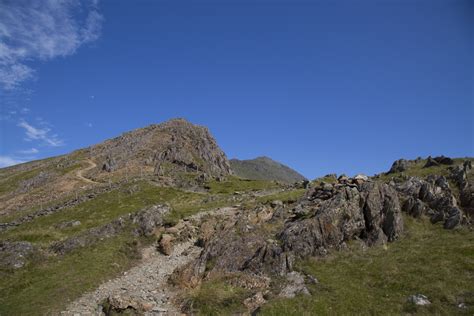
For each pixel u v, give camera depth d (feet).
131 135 652.07
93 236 171.94
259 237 142.51
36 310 111.86
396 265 122.93
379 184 159.74
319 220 143.33
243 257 133.90
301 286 114.93
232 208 236.02
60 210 288.30
